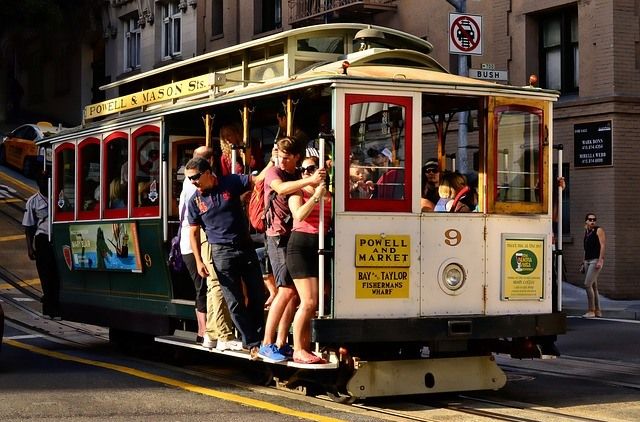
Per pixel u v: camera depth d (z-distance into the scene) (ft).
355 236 36.78
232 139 43.91
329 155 37.19
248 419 34.42
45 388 40.24
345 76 36.55
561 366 49.70
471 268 38.75
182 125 47.26
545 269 40.22
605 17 89.45
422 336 37.42
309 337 37.01
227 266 39.11
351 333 36.35
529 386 43.34
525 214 39.83
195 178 39.04
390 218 37.35
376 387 37.42
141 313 49.44
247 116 41.06
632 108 89.10
